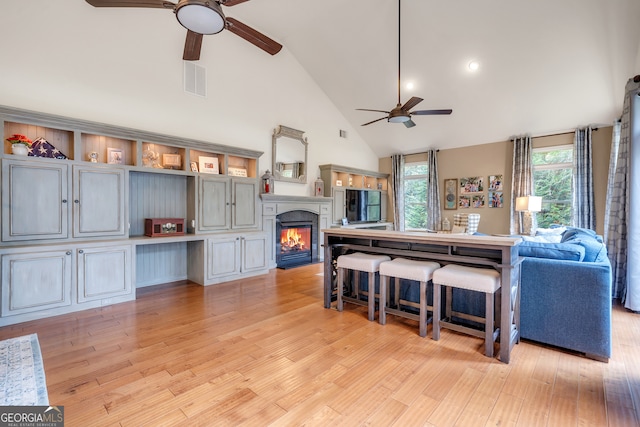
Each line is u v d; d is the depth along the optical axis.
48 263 3.04
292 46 5.86
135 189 4.07
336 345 2.51
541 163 5.95
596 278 2.25
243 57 5.20
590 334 2.26
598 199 5.27
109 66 3.79
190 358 2.28
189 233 4.40
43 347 2.43
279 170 5.75
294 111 6.08
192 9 2.33
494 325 2.56
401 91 5.98
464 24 4.51
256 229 5.15
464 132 6.50
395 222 7.96
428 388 1.92
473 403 1.77
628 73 4.32
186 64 4.49
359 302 3.23
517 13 4.15
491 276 2.29
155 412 1.68
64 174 3.22
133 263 3.63
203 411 1.69
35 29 3.29
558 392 1.87
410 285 3.08
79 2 3.56
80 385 1.92
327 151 6.83
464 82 5.40
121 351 2.38
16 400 1.76
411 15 4.62
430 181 7.24
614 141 4.93
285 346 2.48
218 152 4.60
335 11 4.87
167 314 3.19
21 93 3.21
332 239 3.58
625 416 1.65
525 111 5.54
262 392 1.87
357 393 1.87
